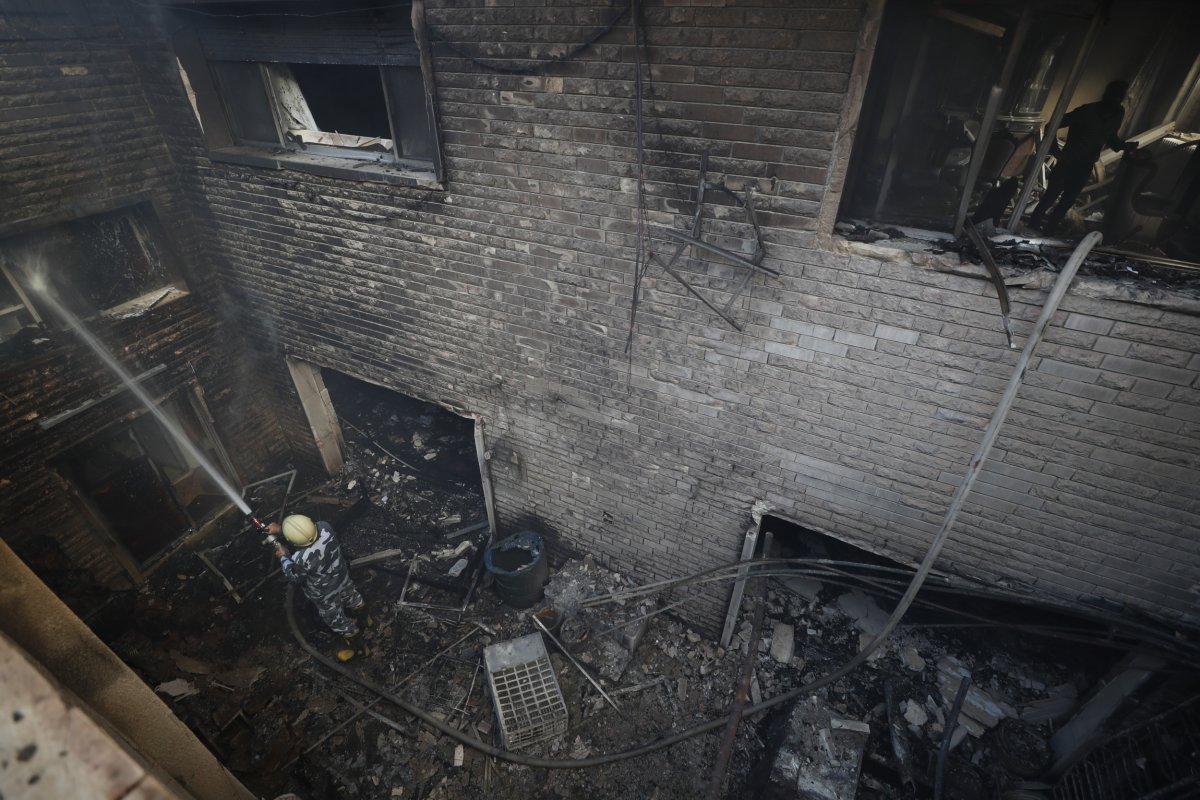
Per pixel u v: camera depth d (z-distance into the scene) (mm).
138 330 5812
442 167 4160
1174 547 3184
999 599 3932
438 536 7355
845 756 4793
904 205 3258
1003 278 2826
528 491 6016
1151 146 2709
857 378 3541
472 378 5344
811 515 4379
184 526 7027
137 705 1610
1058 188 2930
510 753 5125
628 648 5762
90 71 4859
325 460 8047
